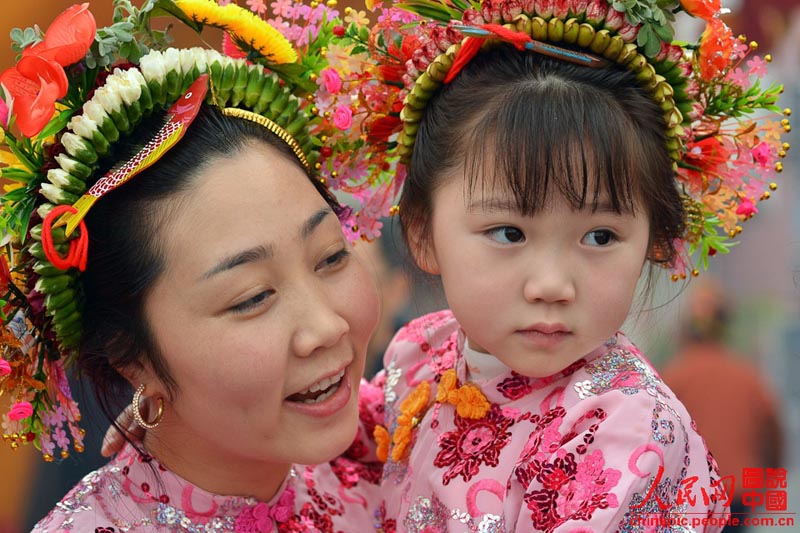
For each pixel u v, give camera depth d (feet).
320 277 9.09
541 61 9.40
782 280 19.39
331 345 8.93
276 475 10.07
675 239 10.34
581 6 9.19
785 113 10.46
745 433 17.69
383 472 11.20
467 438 10.23
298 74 10.32
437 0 10.22
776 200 19.92
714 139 10.41
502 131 8.95
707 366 18.06
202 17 9.67
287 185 8.84
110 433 10.36
